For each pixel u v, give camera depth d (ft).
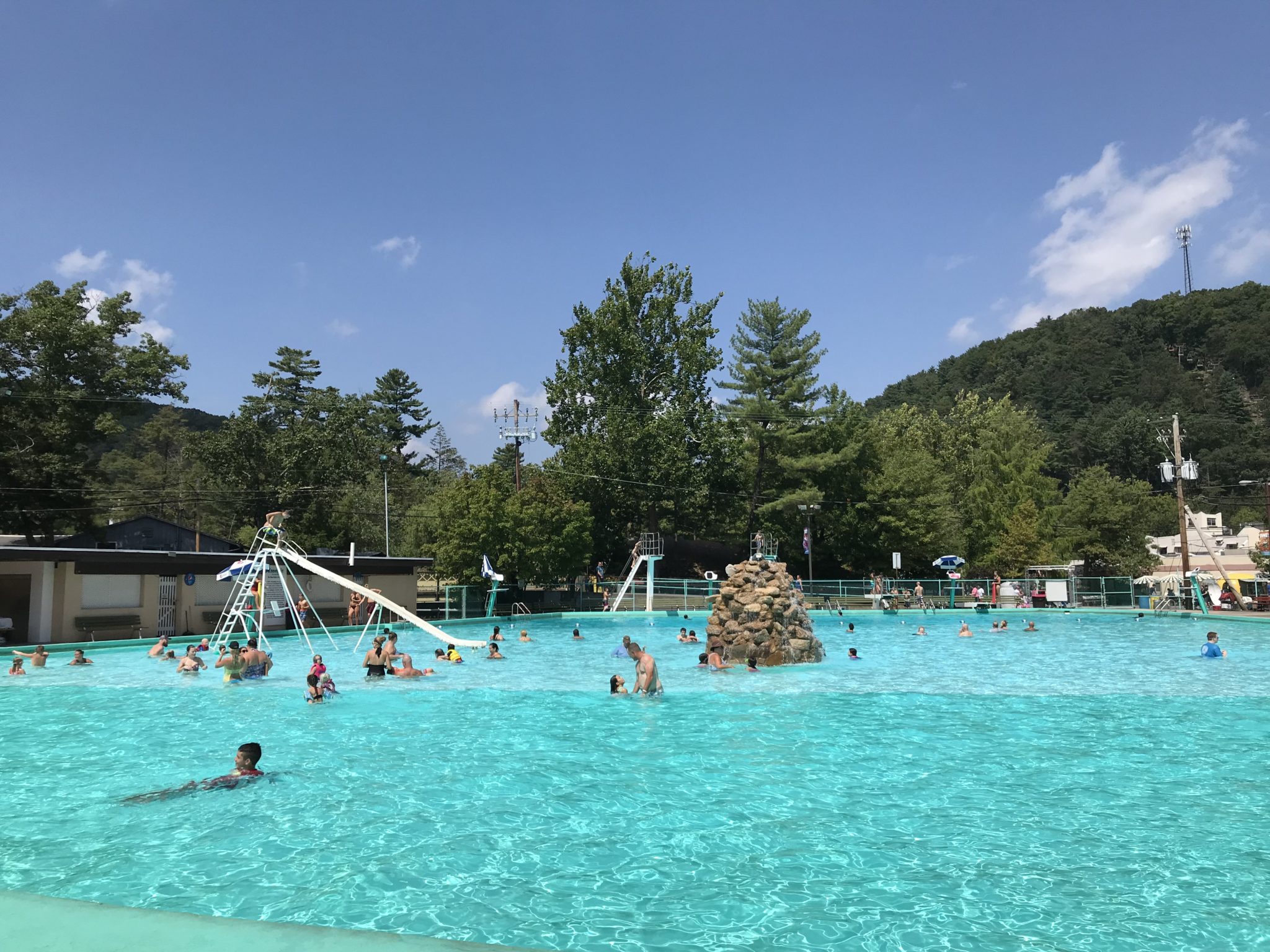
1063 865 24.02
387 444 331.77
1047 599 163.22
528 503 157.69
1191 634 116.16
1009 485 219.61
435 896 21.86
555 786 32.89
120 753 39.68
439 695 58.75
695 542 234.79
